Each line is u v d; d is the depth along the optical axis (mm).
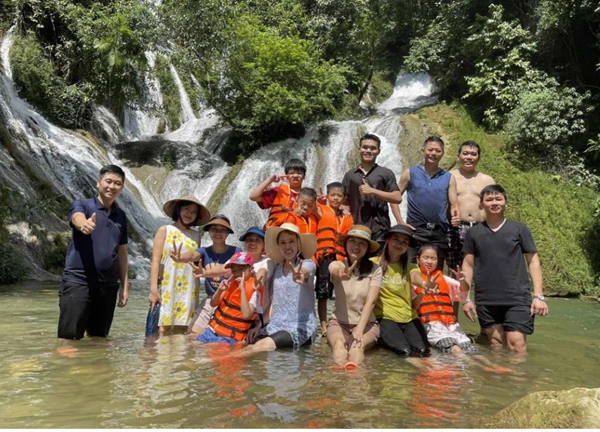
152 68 21438
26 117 15039
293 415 3070
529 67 17281
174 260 5418
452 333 5352
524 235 5605
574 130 15445
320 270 5887
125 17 17828
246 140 19328
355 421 2994
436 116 18422
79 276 5113
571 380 4160
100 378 3779
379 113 22734
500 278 5539
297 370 4121
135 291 9547
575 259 12570
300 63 19391
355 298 5043
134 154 18562
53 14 18094
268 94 18969
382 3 23312
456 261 6254
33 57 17078
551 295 11891
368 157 6234
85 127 18500
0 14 17641
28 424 2893
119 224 5301
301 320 5059
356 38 23406
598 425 2730
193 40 18797
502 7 17766
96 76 18094
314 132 19125
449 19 19844
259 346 4820
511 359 4910
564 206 13898
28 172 12797
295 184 6090
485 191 5676
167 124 21844
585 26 16547
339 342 4793
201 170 18469
